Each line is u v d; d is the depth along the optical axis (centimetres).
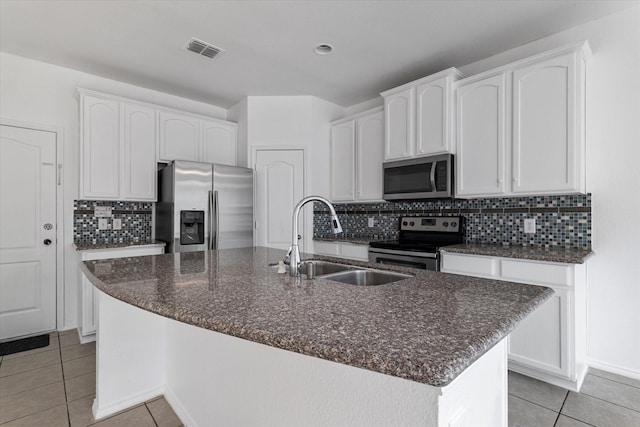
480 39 260
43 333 299
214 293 108
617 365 223
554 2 214
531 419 174
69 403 190
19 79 289
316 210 396
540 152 227
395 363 58
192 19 235
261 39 262
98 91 314
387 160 320
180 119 355
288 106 385
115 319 182
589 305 233
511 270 219
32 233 295
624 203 221
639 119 216
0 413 180
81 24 241
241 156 393
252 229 364
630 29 220
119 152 315
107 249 289
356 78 336
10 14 228
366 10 224
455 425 78
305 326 76
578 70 212
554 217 250
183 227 318
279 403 113
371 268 162
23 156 291
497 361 108
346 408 91
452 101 273
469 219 300
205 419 156
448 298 102
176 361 183
